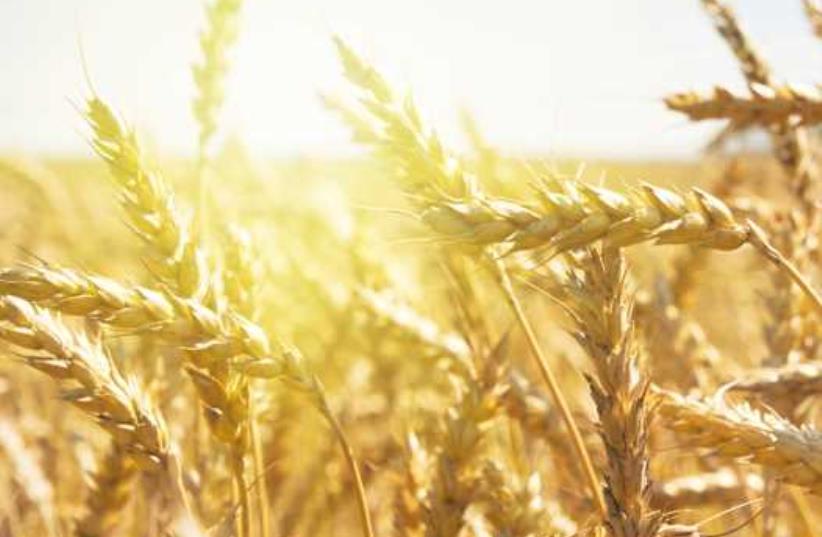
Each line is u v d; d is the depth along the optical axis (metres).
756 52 0.48
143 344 0.48
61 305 0.34
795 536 0.52
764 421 0.33
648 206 0.34
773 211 0.54
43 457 0.60
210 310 0.37
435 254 0.48
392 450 0.58
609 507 0.33
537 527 0.40
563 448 0.49
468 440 0.40
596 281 0.33
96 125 0.37
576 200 0.33
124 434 0.35
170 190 0.38
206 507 0.44
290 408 0.57
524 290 0.45
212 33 0.60
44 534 0.53
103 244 0.87
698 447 0.33
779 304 0.50
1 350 0.34
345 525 0.58
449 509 0.40
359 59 0.39
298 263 0.67
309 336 0.67
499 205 0.33
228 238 0.41
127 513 0.51
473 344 0.45
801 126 0.40
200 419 0.46
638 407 0.33
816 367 0.41
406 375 0.63
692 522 0.48
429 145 0.37
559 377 0.63
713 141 0.45
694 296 0.63
